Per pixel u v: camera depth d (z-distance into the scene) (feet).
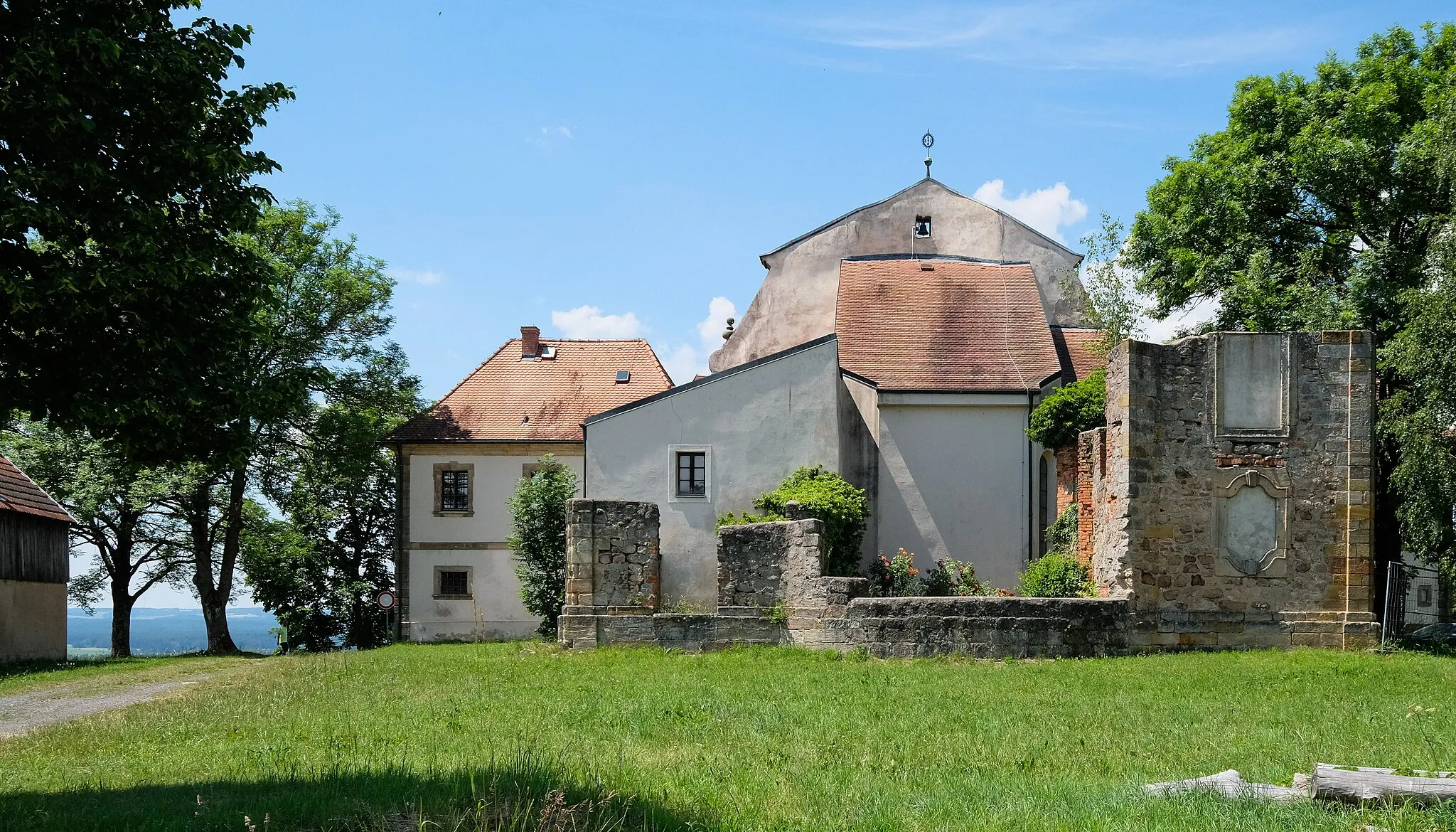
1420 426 74.69
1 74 34.76
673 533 95.35
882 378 103.45
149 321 38.40
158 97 38.22
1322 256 94.53
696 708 48.37
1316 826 26.48
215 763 37.99
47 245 38.40
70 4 36.68
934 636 69.41
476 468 129.70
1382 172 89.35
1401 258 87.20
